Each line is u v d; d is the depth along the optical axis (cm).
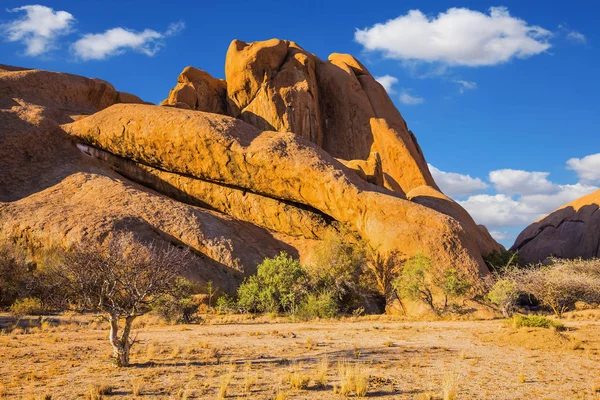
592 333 1848
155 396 870
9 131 5075
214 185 5000
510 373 1110
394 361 1268
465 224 5653
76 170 4966
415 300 3375
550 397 884
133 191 4553
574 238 7125
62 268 1227
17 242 3838
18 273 3366
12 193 4634
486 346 1562
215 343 1617
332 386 956
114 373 1081
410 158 7362
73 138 5306
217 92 7875
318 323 2581
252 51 7406
